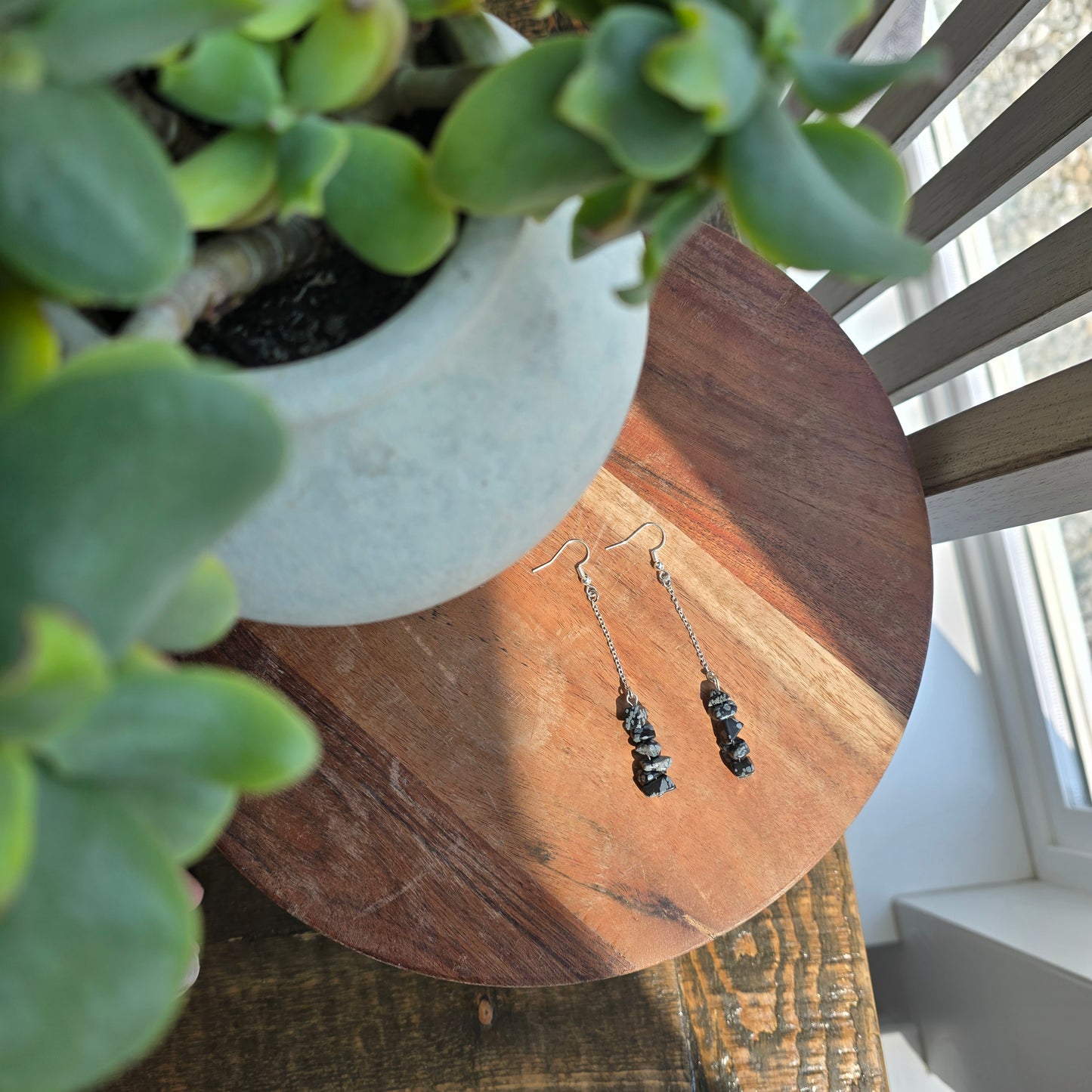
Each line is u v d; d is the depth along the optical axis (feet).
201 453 0.27
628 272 0.76
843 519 1.28
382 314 0.70
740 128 0.41
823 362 1.31
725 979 1.56
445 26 0.67
